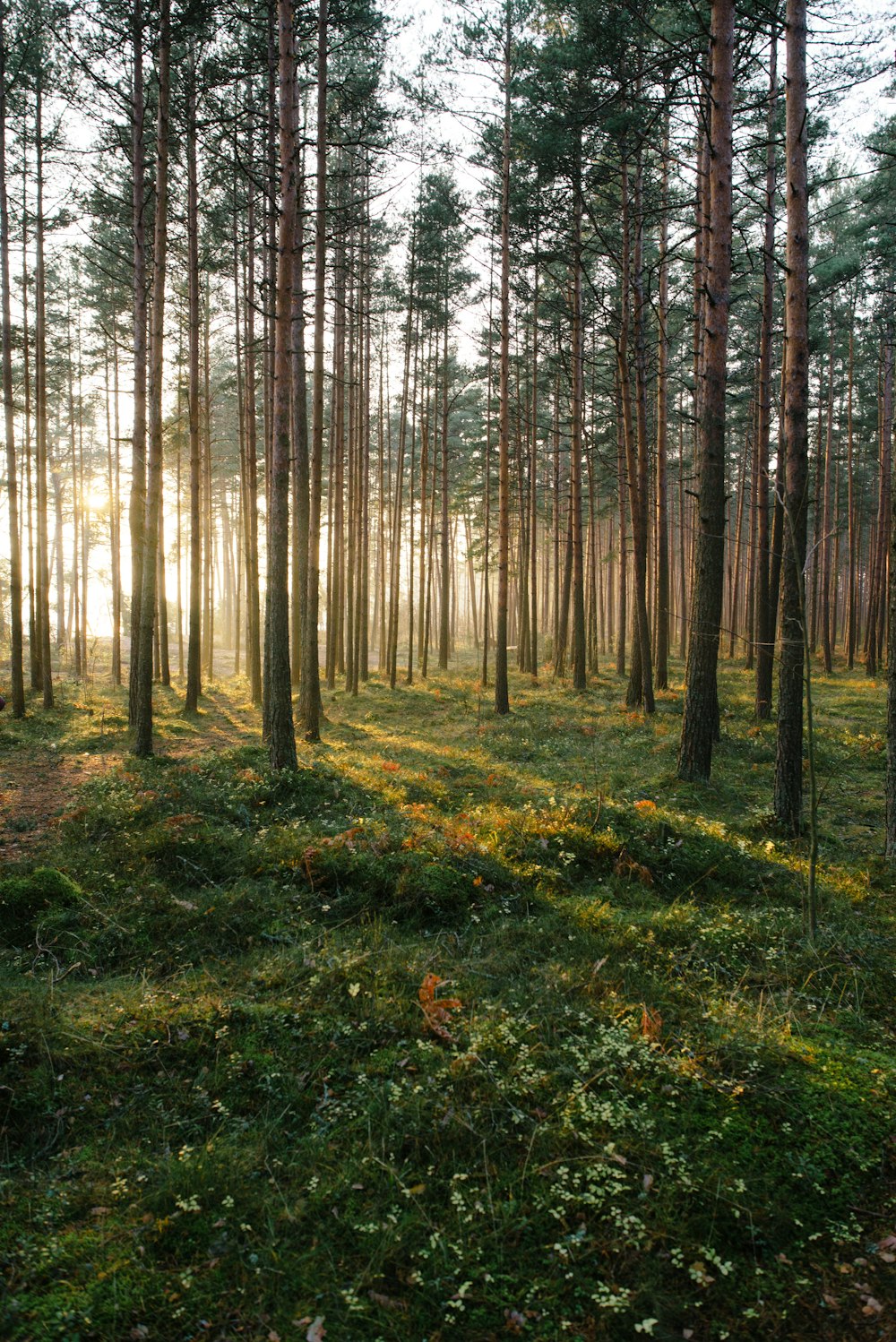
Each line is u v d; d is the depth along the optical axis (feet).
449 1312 9.14
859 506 118.83
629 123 50.90
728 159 32.71
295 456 62.59
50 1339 8.82
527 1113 12.16
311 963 16.96
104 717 62.28
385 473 132.26
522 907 20.57
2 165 57.36
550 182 59.31
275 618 36.50
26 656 122.62
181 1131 12.21
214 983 16.42
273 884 21.54
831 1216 10.42
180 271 76.69
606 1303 9.07
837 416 110.22
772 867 23.82
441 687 82.28
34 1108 12.49
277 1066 13.43
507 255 61.16
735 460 125.80
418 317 91.25
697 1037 14.03
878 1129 11.74
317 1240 10.09
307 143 37.47
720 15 32.30
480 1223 10.25
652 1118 11.85
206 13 44.21
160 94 44.09
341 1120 12.25
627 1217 10.14
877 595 86.58
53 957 17.49
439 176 77.15
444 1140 11.65
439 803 32.01
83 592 104.47
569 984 16.02
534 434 91.30
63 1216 10.59
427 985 15.61
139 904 20.08
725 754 42.04
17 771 41.04
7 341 59.62
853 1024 14.92
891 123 66.23
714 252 33.14
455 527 170.30
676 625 129.18
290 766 36.19
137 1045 14.03
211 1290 9.48
